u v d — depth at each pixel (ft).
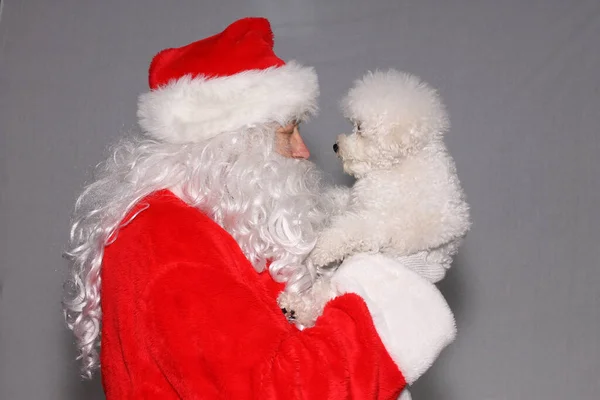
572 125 10.62
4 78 10.85
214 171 5.37
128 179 5.48
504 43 10.63
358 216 5.54
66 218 10.73
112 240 5.12
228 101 5.52
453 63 10.62
